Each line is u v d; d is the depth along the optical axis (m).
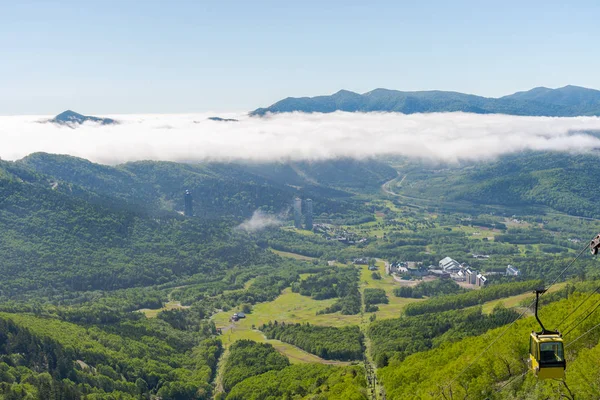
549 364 72.56
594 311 164.12
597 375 130.12
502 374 155.75
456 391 156.75
